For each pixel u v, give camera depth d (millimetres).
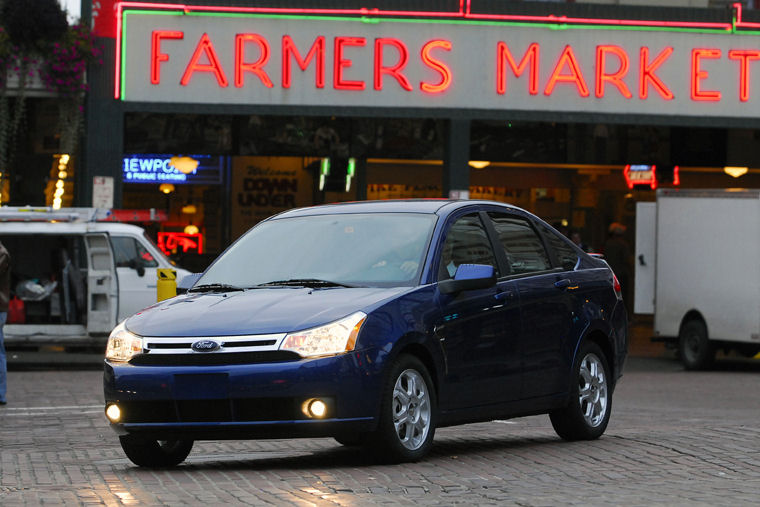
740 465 21156
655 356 57812
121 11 61125
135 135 65688
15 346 52000
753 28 65438
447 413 21641
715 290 50875
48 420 31297
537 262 24625
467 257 22859
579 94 64312
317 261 22531
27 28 59531
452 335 21656
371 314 20281
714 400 37438
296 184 72062
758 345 50031
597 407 25406
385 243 22484
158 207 70375
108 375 20625
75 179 62219
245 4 61875
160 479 20266
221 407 19797
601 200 74938
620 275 64500
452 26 63281
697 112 65312
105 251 50781
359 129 67625
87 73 60938
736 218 50500
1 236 50438
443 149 67188
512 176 73688
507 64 63812
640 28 64625
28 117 62906
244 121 66438
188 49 61688
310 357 19641
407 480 19281
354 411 19812
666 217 53156
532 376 23531
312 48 62406
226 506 17203
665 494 18000
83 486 19578
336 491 18312
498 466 21047
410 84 63062
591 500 17422
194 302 21500
